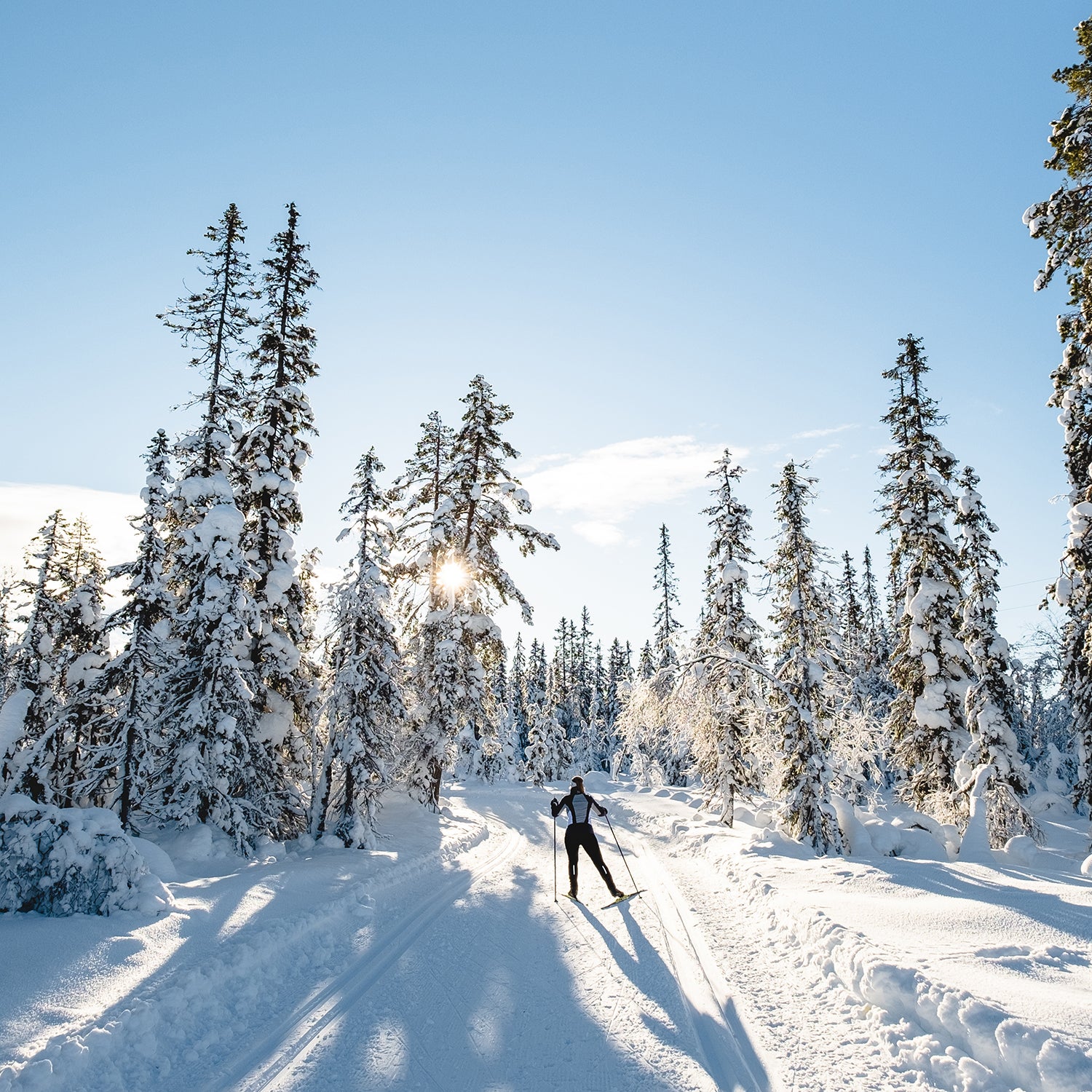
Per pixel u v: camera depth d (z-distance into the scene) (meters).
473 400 24.05
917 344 21.58
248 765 13.80
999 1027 4.63
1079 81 12.38
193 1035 5.57
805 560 19.66
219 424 14.33
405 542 23.61
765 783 19.67
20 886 8.15
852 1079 4.79
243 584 14.46
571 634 78.25
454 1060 5.20
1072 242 12.78
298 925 8.04
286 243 17.08
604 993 6.48
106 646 18.36
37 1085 4.55
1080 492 15.37
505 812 24.92
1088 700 19.11
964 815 18.27
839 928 7.23
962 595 21.08
